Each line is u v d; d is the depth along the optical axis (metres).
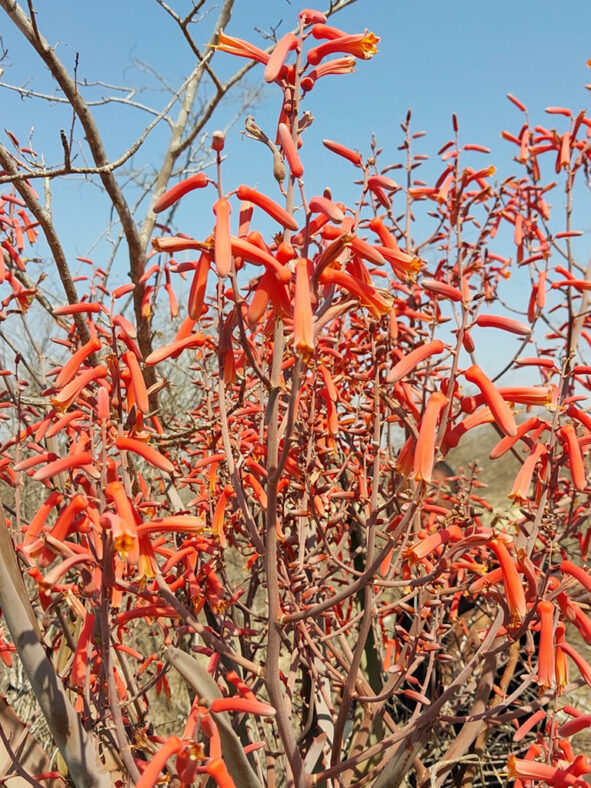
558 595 1.90
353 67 1.76
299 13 1.76
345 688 2.08
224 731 1.72
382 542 3.36
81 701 2.25
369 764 2.88
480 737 3.12
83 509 1.59
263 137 1.76
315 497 2.29
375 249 1.72
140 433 1.83
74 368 1.72
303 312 1.49
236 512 2.53
